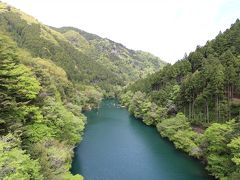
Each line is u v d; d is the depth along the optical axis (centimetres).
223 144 4747
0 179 1997
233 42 10900
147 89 13225
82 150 6600
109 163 5781
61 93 8344
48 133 4119
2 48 3944
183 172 5344
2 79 3500
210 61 9894
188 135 6788
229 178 3991
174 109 9219
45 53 18788
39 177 2652
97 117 11356
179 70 11244
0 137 2631
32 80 4447
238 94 7906
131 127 9475
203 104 8175
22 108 3669
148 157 6244
